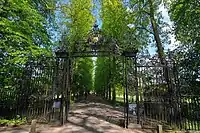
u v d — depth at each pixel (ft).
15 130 32.89
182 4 47.62
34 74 41.11
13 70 42.29
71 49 43.37
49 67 41.16
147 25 64.59
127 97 38.75
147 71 39.55
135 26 64.64
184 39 55.06
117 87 100.73
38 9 55.52
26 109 39.45
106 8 80.84
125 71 40.04
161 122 36.76
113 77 88.58
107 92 122.11
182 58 50.16
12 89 40.98
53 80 40.42
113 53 41.70
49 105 39.14
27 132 31.53
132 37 68.03
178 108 36.70
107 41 42.04
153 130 34.53
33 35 47.14
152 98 38.27
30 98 39.93
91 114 53.52
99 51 41.88
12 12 42.63
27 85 40.65
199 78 47.03
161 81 39.06
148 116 37.50
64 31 71.46
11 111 39.83
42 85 40.32
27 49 42.68
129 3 63.93
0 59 43.29
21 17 44.19
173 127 35.42
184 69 47.70
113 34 72.02
